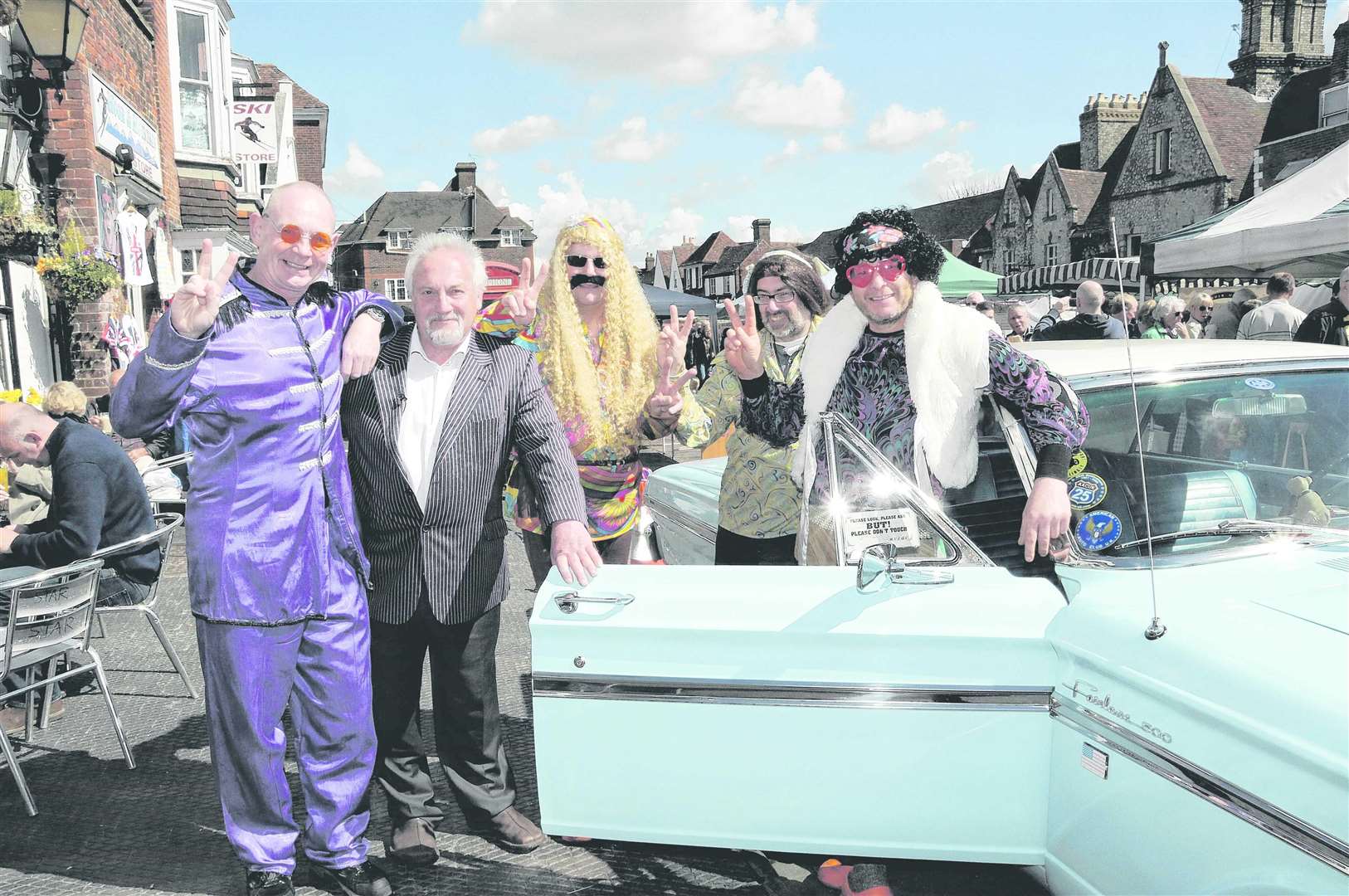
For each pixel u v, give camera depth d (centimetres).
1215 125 3572
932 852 206
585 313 317
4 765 383
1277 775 149
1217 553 212
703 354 2002
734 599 212
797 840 211
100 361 914
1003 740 200
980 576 211
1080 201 4147
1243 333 797
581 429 312
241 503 255
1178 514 235
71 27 742
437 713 303
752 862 257
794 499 320
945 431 231
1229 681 160
